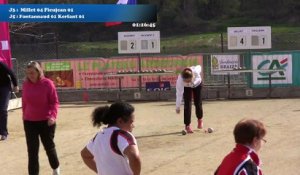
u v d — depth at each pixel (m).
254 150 5.01
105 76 25.44
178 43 74.81
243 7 105.56
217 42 72.50
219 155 12.38
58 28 86.25
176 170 11.16
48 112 10.55
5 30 22.97
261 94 24.47
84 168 11.77
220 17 102.50
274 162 11.46
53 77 25.95
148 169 11.32
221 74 24.55
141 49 25.16
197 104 15.80
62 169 11.74
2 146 14.92
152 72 24.59
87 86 25.84
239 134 5.03
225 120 17.67
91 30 88.69
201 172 10.90
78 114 21.14
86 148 6.05
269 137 14.23
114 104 5.97
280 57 24.39
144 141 14.55
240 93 24.55
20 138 16.12
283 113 18.75
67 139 15.52
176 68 25.22
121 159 5.73
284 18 101.31
